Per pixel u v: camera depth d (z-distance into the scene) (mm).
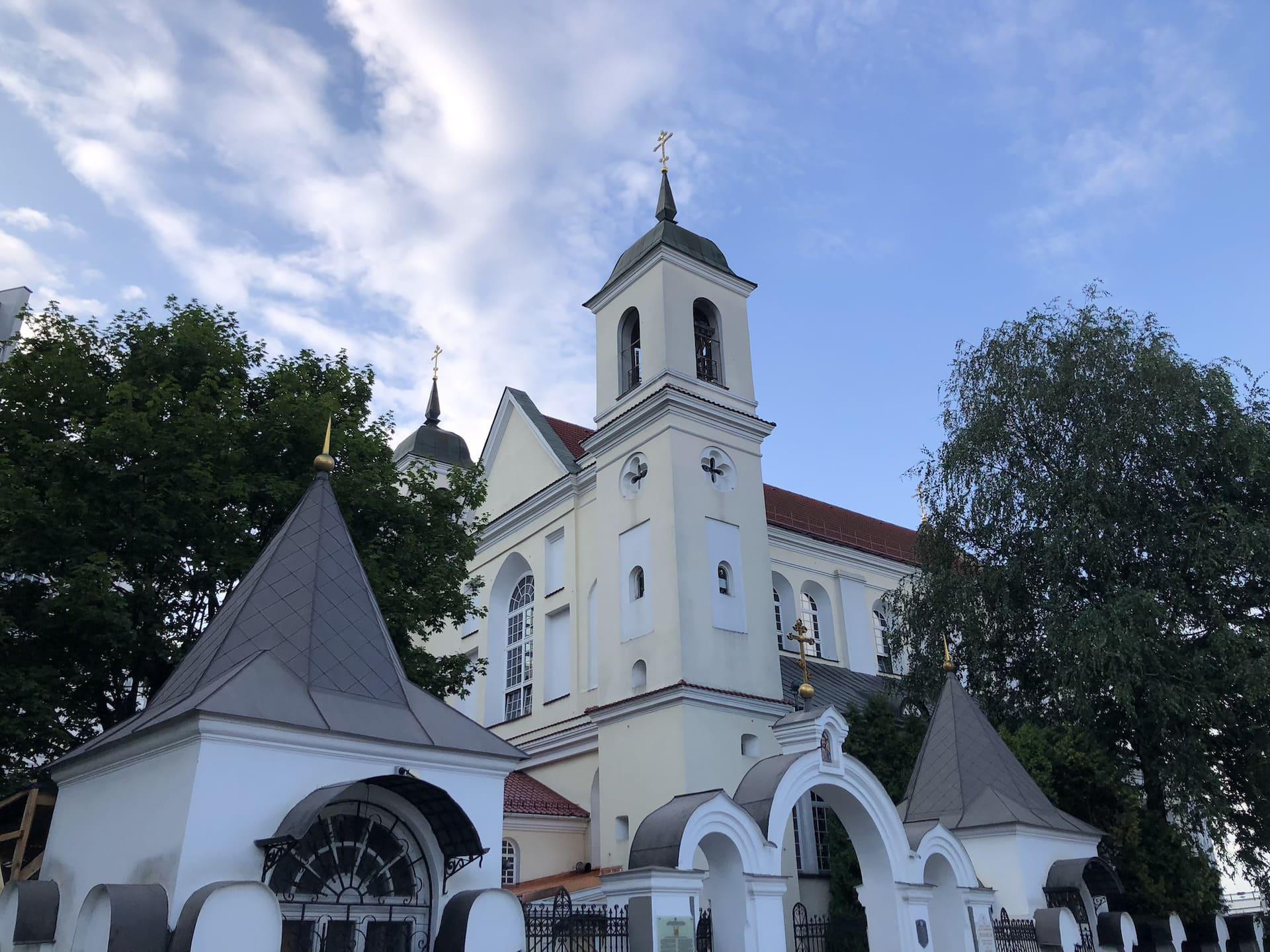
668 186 35750
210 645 13594
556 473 36500
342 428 23438
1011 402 30078
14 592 19375
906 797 23828
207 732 11492
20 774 20344
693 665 27703
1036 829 21453
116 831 12453
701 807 15844
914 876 18891
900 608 31703
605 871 27375
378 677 14023
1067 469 28609
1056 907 20609
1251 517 26953
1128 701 24250
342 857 12594
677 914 14680
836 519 45125
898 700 32219
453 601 24938
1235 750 26531
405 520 24438
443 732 13867
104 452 19531
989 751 23422
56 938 12625
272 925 10711
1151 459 27828
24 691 17844
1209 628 26438
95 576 18062
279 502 21438
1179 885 24031
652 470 30500
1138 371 28391
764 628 30031
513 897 12906
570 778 31391
